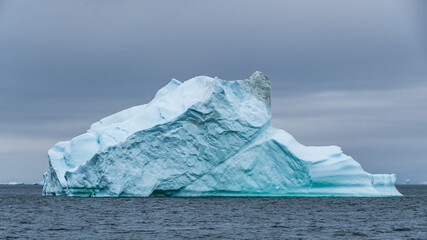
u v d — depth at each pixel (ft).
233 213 221.46
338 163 286.46
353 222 194.90
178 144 277.03
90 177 282.77
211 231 168.45
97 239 152.05
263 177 287.48
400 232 169.27
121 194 275.59
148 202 269.23
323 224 187.83
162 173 276.21
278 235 160.97
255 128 285.23
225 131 279.69
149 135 275.80
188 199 290.35
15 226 179.22
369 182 293.23
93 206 250.78
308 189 286.46
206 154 279.49
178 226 180.04
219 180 284.00
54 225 181.88
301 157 283.38
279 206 256.32
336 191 285.02
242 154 284.82
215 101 278.67
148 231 167.94
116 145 274.36
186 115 277.03
